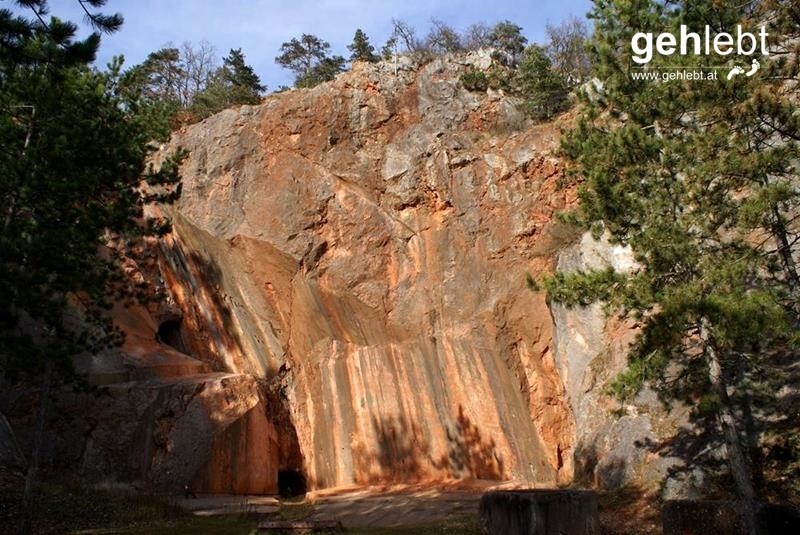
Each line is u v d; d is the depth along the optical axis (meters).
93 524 15.28
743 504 11.20
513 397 26.59
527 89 33.53
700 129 15.11
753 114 13.50
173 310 28.59
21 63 9.17
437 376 27.45
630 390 14.68
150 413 22.45
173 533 14.48
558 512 11.55
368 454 26.36
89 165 15.95
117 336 16.75
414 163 31.20
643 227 14.61
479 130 32.34
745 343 14.34
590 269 15.35
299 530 15.08
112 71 19.64
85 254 15.77
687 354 19.17
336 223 30.16
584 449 21.17
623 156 14.75
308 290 29.14
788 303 14.52
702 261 13.71
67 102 16.50
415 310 28.75
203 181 31.30
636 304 14.23
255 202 30.55
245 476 22.72
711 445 16.80
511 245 29.12
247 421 23.42
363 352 28.17
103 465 21.47
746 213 13.16
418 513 18.69
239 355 28.27
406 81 33.97
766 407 16.25
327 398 27.55
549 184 29.58
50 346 14.52
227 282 29.38
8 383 21.78
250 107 32.72
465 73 34.31
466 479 25.05
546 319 27.48
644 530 14.88
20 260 13.51
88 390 16.42
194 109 42.38
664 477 17.00
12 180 14.43
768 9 14.04
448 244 29.69
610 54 15.98
